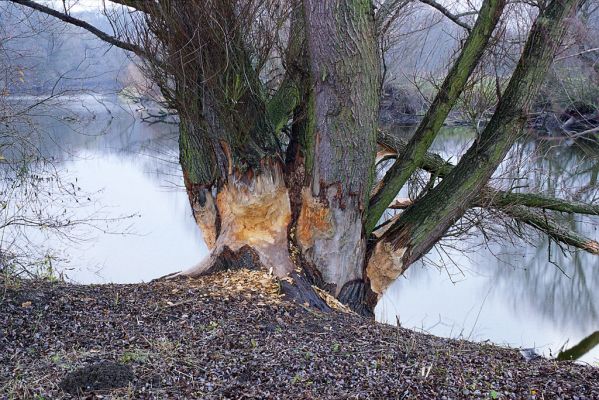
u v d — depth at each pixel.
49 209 11.79
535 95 6.69
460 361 4.65
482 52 6.78
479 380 4.25
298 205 6.99
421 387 4.12
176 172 19.25
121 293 6.03
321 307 6.32
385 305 10.56
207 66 6.04
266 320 5.66
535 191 9.74
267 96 7.84
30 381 4.04
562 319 10.10
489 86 9.16
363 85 6.36
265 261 6.80
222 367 4.45
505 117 6.74
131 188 17.06
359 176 6.69
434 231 7.17
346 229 6.82
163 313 5.58
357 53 6.20
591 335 9.50
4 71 7.92
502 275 12.29
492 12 6.52
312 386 4.17
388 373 4.37
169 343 4.82
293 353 4.77
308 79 7.03
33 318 5.20
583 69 16.69
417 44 10.80
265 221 6.91
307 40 6.41
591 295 11.16
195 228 13.58
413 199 9.00
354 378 4.29
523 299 10.90
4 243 9.48
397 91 13.65
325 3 6.07
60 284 6.19
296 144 7.13
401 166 7.27
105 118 30.95
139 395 3.91
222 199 7.07
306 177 6.82
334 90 6.35
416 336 5.54
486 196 8.66
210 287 6.39
